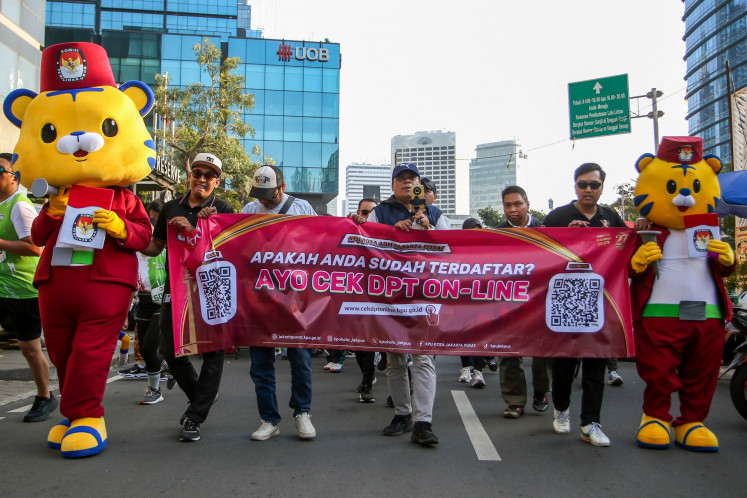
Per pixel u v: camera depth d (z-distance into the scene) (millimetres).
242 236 4625
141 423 5059
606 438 4422
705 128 92312
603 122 18859
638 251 4457
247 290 4574
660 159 4547
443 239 4695
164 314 4625
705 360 4359
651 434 4352
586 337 4559
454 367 8688
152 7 61812
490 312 4621
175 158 22312
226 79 21344
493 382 7414
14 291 4863
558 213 5270
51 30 49219
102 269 4168
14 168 4344
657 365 4367
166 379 7238
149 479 3625
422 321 4602
